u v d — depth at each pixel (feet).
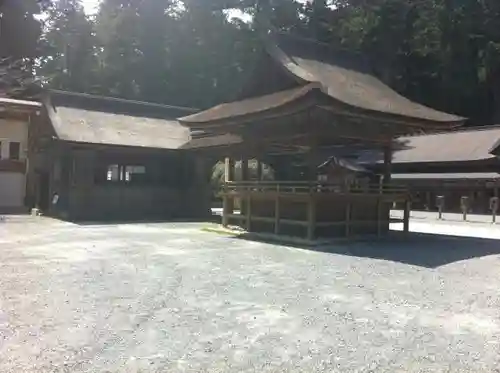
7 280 25.96
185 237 48.60
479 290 25.27
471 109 148.15
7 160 83.46
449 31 133.59
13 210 80.33
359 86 53.88
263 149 56.65
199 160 80.12
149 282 25.93
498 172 97.96
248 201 52.95
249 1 143.95
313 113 42.88
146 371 13.71
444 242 47.39
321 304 21.71
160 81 142.51
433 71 141.69
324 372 13.97
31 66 144.77
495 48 128.36
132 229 56.49
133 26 143.74
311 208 44.37
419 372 14.11
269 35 53.42
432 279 28.14
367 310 20.83
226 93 138.72
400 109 47.09
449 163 101.91
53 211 74.08
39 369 13.61
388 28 139.64
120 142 70.33
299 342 16.48
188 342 16.24
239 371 13.89
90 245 41.22
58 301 21.36
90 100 80.02
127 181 74.59
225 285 25.49
